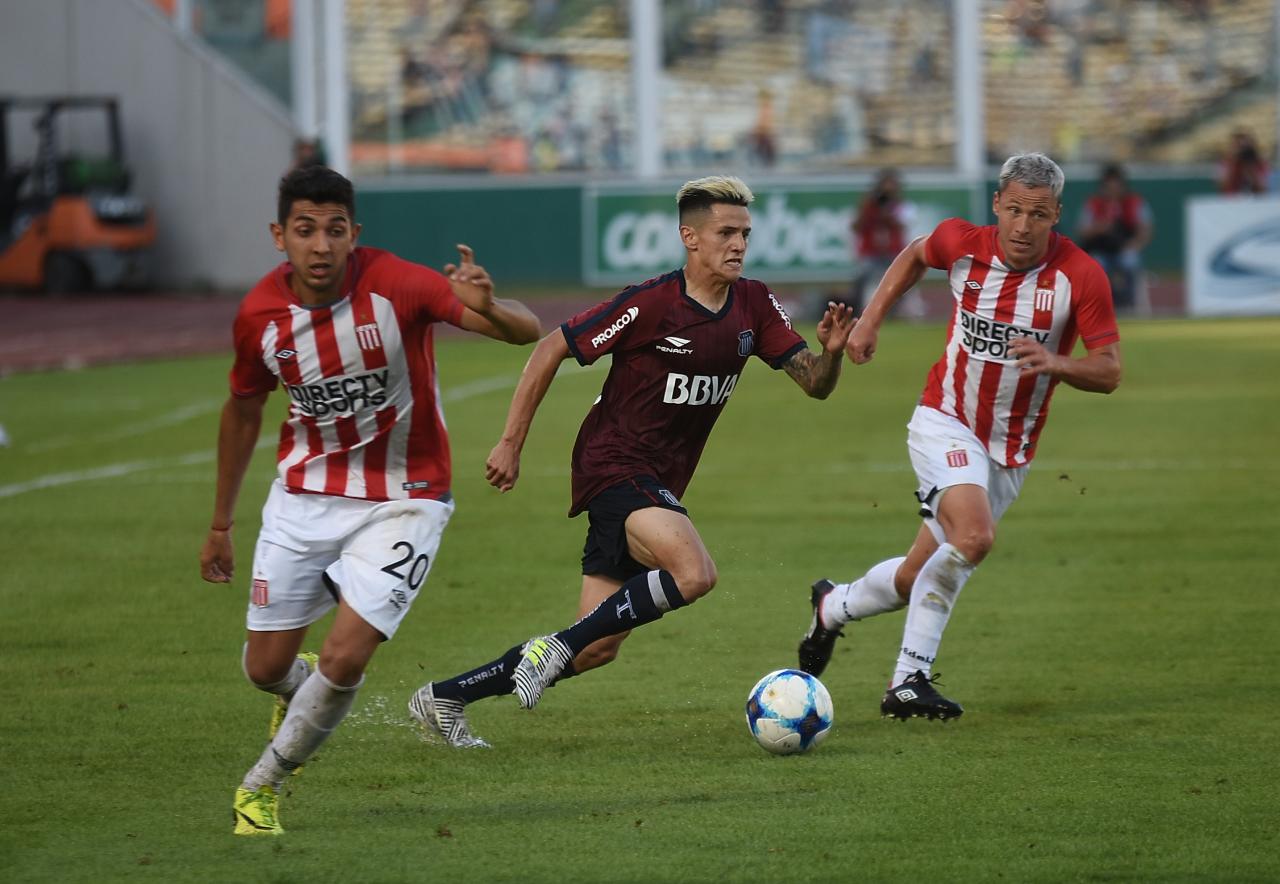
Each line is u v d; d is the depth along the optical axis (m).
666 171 117.31
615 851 16.20
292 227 16.27
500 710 21.88
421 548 17.20
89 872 15.73
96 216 100.88
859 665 24.58
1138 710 21.45
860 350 22.38
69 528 35.34
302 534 17.36
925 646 21.17
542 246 110.38
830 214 106.00
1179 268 116.81
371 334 16.83
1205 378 61.78
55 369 68.69
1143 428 49.84
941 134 118.62
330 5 107.38
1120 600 28.17
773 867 15.69
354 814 17.53
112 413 54.97
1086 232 89.88
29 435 49.94
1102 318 21.55
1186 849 16.09
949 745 19.97
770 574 30.61
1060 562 31.36
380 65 112.00
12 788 18.50
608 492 20.05
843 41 117.81
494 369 69.31
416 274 16.89
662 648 25.41
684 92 116.88
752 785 18.39
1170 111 121.75
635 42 113.75
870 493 39.28
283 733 16.80
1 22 108.44
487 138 113.62
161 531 35.00
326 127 107.94
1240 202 86.44
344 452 17.34
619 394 20.28
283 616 17.64
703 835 16.66
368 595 16.84
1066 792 17.97
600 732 20.78
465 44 112.81
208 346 78.50
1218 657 24.25
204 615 27.50
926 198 108.50
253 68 108.81
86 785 18.62
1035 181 21.17
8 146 108.25
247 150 107.19
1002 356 22.06
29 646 25.36
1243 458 43.97
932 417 22.56
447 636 26.02
